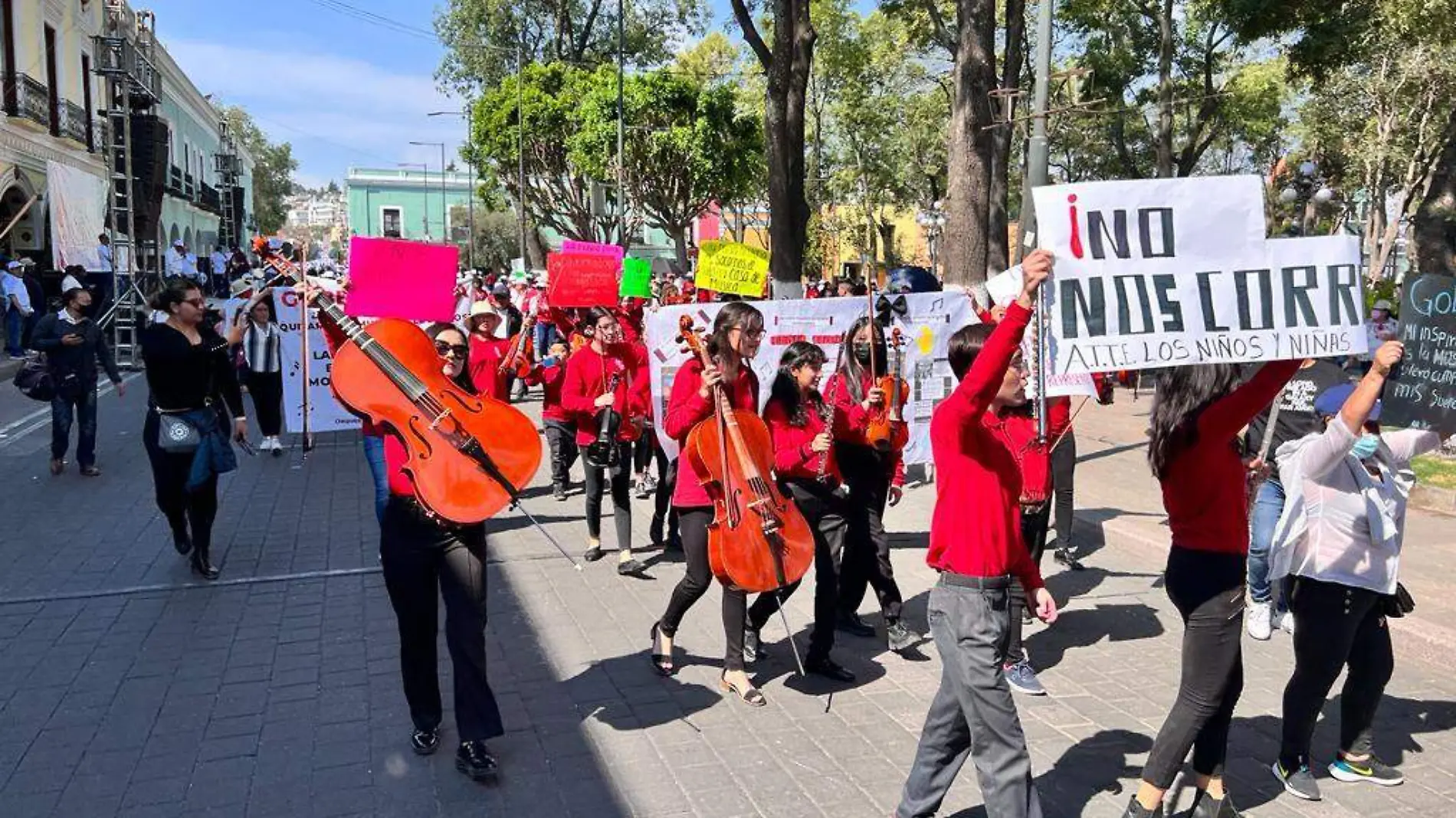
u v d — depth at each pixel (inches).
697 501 201.8
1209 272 140.7
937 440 136.9
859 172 1608.0
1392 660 164.7
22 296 712.4
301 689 199.6
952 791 163.9
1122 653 226.2
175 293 261.1
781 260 544.7
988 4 450.0
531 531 330.6
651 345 299.1
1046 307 138.6
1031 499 219.6
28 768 167.5
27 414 538.9
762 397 333.1
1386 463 165.0
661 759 173.0
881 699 199.8
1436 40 621.0
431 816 153.9
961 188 459.8
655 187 1254.9
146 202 878.4
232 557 289.1
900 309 346.9
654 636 211.8
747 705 195.5
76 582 265.3
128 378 725.9
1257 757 175.9
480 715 163.9
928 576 284.0
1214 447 139.4
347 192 2810.0
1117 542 316.5
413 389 159.9
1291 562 159.8
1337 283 142.9
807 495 205.8
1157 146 1055.6
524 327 340.8
